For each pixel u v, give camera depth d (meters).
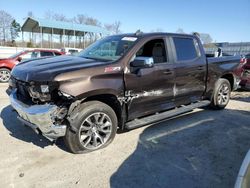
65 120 3.56
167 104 4.82
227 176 3.29
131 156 3.77
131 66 4.08
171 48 4.81
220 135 4.64
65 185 3.03
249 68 8.32
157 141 4.32
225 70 6.06
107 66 3.84
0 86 9.90
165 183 3.12
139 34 4.55
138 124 4.28
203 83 5.55
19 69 4.00
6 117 5.36
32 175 3.22
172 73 4.72
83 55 4.74
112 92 3.86
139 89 4.23
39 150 3.89
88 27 30.03
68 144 3.66
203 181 3.18
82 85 3.54
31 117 3.47
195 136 4.57
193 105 5.45
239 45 23.95
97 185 3.04
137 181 3.14
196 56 5.34
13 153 3.77
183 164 3.57
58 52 13.27
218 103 6.13
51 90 3.40
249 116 5.85
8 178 3.15
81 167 3.43
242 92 9.10
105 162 3.58
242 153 3.94
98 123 3.85
